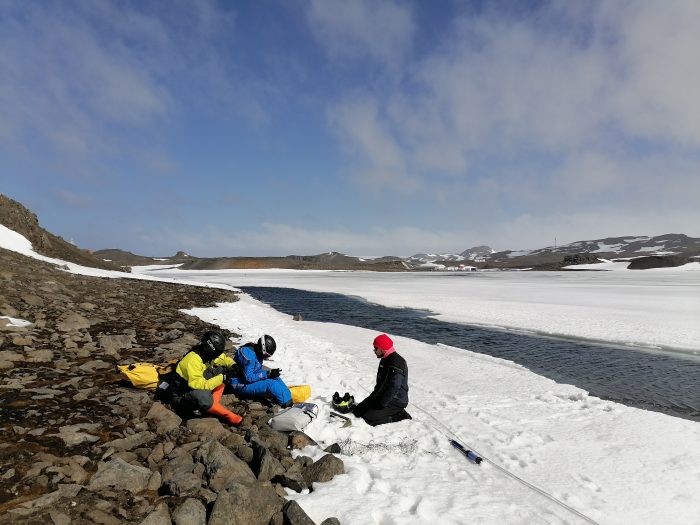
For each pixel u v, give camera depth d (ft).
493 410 24.84
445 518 13.39
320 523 12.58
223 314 62.85
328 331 54.39
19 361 23.52
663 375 36.29
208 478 13.58
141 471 13.25
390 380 21.12
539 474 17.15
